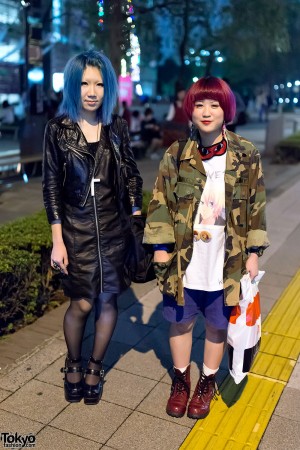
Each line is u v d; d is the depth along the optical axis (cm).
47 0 1077
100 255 269
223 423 270
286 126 2320
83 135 264
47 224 433
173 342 276
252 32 1220
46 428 263
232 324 256
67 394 285
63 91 263
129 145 283
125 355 337
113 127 273
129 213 283
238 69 2814
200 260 253
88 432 261
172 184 251
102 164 265
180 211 249
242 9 1122
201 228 248
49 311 402
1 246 373
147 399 290
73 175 262
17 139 1541
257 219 253
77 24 1166
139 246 275
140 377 312
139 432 262
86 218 266
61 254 265
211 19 1297
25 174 982
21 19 1320
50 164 263
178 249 251
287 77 3033
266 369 322
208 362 277
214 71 2859
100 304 284
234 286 248
